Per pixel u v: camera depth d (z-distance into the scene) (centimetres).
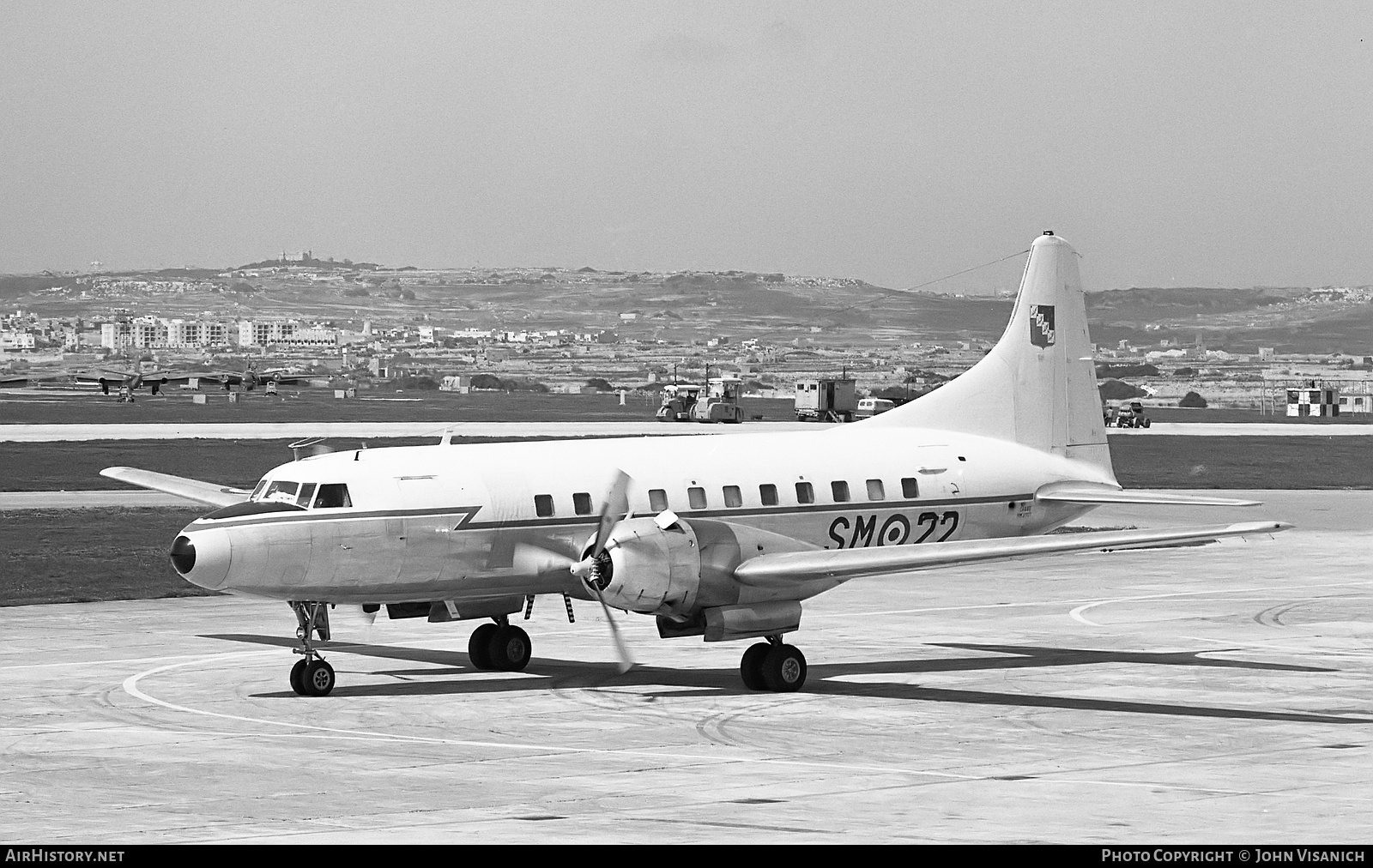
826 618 8038
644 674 6200
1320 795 3884
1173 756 4472
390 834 3428
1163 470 19638
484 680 6012
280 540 5416
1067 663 6481
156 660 6431
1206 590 9156
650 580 5591
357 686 5844
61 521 12656
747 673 5781
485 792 3912
